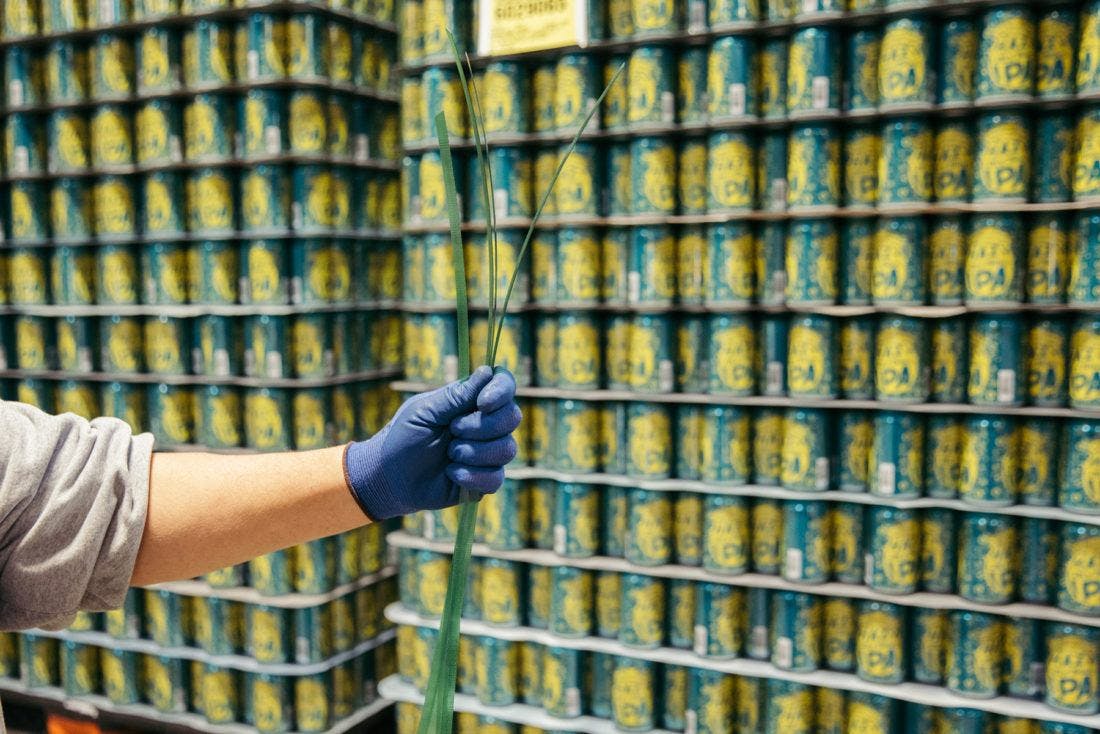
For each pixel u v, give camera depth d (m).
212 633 3.03
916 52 2.30
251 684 3.02
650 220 2.55
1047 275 2.29
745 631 2.63
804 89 2.41
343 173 2.97
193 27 2.94
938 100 2.35
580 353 2.65
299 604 2.91
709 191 2.53
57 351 3.30
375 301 3.15
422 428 1.08
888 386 2.39
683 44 2.57
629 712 2.64
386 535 3.26
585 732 2.69
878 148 2.42
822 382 2.46
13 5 3.10
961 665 2.38
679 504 2.63
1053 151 2.28
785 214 2.46
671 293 2.59
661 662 2.68
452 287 2.77
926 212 2.35
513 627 2.80
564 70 2.61
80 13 3.03
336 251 2.95
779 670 2.54
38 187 3.22
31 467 0.93
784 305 2.52
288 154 2.85
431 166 2.75
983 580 2.35
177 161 2.98
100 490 0.97
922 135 2.34
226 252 2.95
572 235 2.63
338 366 2.98
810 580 2.50
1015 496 2.37
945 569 2.43
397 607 3.02
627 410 2.66
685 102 2.58
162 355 3.04
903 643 2.45
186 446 3.07
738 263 2.51
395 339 3.26
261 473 1.05
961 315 2.38
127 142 3.06
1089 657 2.27
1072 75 2.24
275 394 2.91
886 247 2.38
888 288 2.38
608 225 2.66
